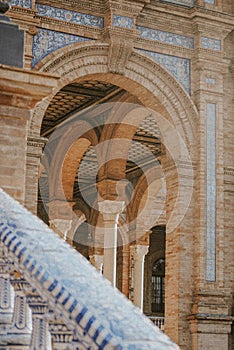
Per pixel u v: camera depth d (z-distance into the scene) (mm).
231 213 22984
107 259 26688
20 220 3523
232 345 21969
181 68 22594
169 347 2453
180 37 22672
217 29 23000
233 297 22516
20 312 3793
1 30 6684
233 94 23516
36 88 6668
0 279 4047
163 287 44469
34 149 19453
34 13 20109
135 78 21781
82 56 20922
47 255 3113
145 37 22047
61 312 2771
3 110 6832
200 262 21859
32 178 19312
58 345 2947
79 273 2975
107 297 2777
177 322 21484
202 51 22641
